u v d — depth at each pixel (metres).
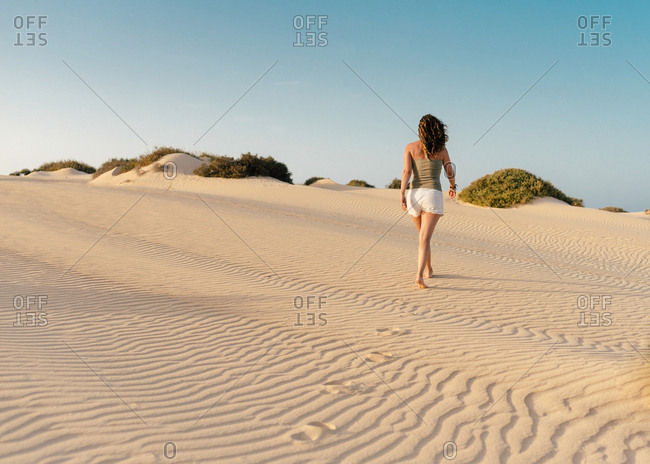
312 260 10.31
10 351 4.20
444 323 6.23
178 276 8.15
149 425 3.20
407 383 4.17
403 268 9.93
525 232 20.72
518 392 4.00
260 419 3.40
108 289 6.88
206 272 8.64
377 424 3.41
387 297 7.55
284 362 4.59
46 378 3.74
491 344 5.38
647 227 23.33
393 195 31.59
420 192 7.98
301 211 22.28
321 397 3.83
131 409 3.41
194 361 4.48
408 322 6.19
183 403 3.58
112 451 2.84
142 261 9.09
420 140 7.89
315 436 3.19
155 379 4.00
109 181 36.41
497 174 30.33
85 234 11.36
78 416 3.22
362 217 23.25
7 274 7.15
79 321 5.32
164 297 6.74
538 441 3.21
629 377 4.31
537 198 29.33
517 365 4.67
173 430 3.16
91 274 7.71
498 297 7.90
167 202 18.00
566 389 4.06
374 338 5.44
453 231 20.16
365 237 14.37
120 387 3.76
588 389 4.05
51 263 8.23
